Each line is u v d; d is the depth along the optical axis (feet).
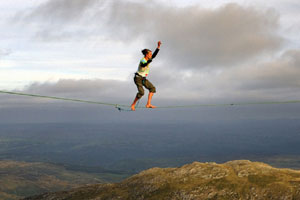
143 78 44.91
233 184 96.78
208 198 93.66
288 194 82.79
